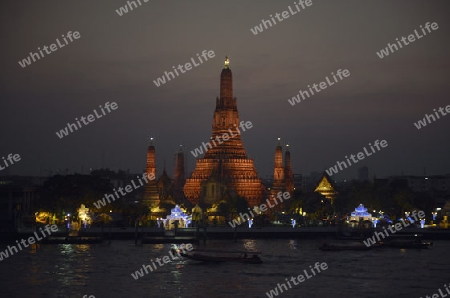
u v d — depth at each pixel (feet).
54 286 472.85
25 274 515.50
